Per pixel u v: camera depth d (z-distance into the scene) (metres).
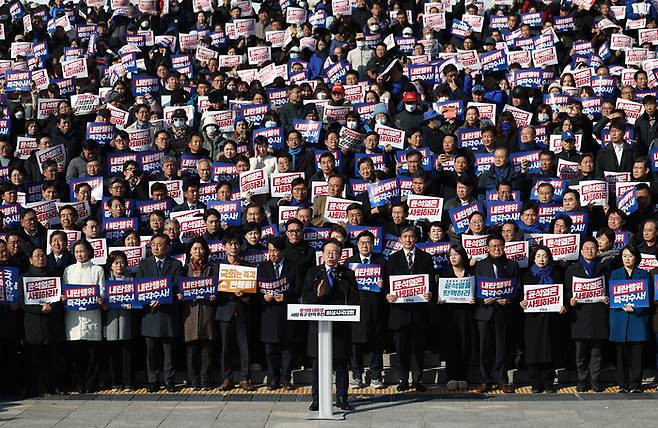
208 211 19.88
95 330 18.50
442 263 19.09
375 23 30.28
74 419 16.70
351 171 22.95
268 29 32.56
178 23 33.94
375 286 18.17
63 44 32.47
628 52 29.38
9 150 24.42
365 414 16.88
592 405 17.33
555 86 26.52
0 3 36.72
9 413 17.19
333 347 16.91
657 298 18.14
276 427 16.08
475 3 33.88
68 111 25.39
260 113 25.20
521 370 19.14
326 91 26.42
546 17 32.12
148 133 24.55
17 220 21.03
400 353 18.41
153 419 16.66
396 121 24.70
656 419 16.34
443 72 27.02
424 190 20.52
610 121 23.89
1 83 30.08
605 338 18.16
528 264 18.75
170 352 18.61
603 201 21.00
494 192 20.72
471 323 18.47
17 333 18.52
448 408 17.25
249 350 18.70
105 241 19.53
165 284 18.33
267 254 18.88
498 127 23.83
